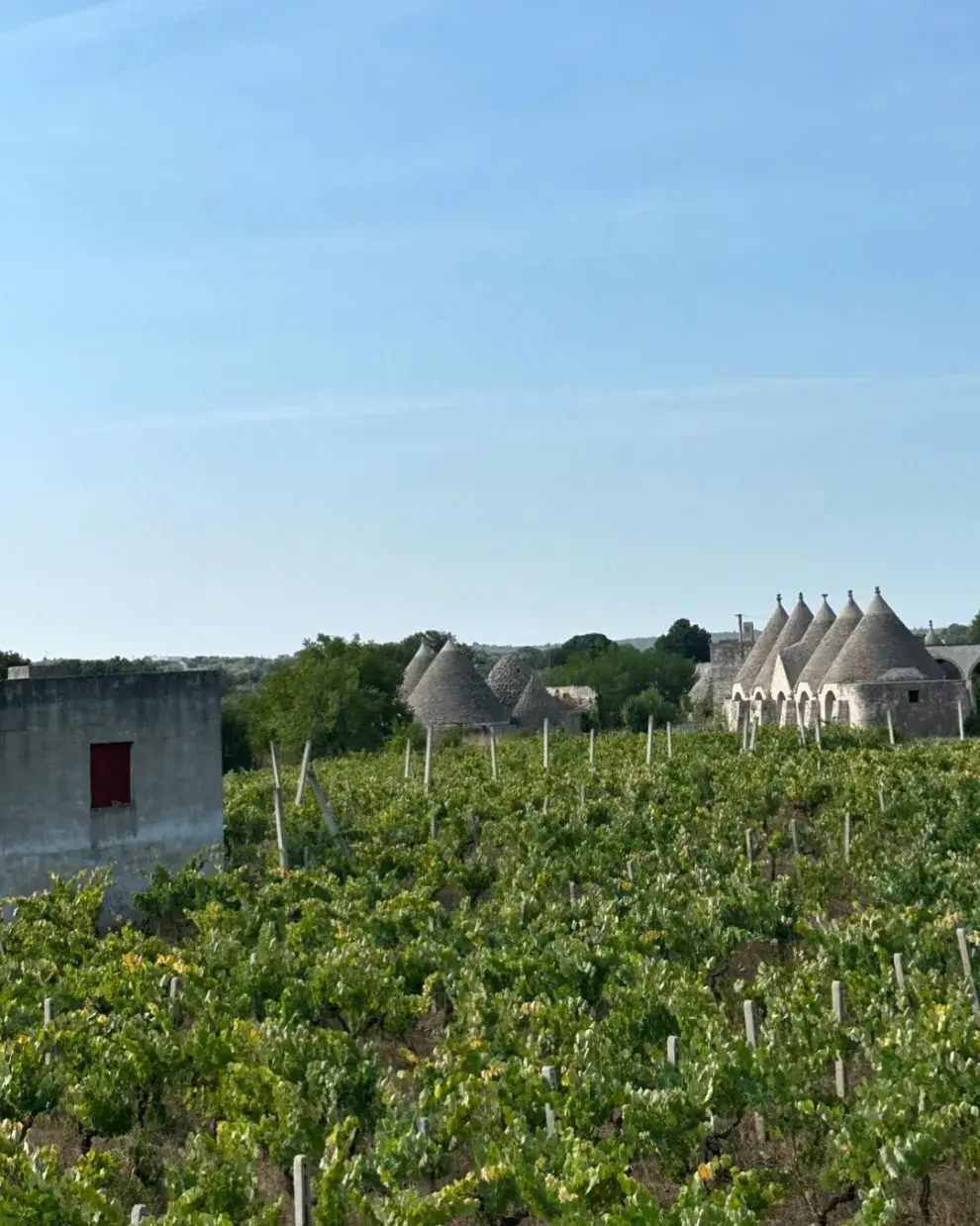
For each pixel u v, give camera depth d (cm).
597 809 3378
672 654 14138
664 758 4647
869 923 2022
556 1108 1395
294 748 6812
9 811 2730
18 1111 1520
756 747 4966
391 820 3288
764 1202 1205
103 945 2212
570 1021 1666
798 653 7825
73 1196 1204
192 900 2620
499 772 4462
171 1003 1812
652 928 2167
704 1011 1683
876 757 4284
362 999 1780
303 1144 1366
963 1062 1420
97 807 2825
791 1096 1407
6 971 2031
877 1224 1174
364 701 6925
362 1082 1480
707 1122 1362
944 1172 1408
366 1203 1181
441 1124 1370
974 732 6706
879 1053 1479
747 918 2231
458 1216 1319
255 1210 1219
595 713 9512
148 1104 1557
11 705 2738
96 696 2827
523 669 8450
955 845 2989
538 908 2352
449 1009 1952
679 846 2870
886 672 6750
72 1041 1623
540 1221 1301
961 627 17375
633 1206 1148
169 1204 1180
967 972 1880
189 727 2928
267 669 15338
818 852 3178
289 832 3225
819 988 1848
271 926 2053
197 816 2925
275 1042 1524
